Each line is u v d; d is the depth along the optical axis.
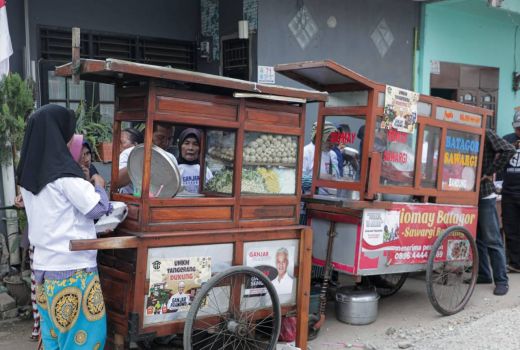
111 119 6.31
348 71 4.05
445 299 5.32
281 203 3.63
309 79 4.48
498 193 6.66
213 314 3.35
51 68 5.93
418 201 4.74
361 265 4.28
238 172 3.42
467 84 8.66
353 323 4.64
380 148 4.36
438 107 4.76
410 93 4.48
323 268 4.57
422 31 7.86
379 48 7.37
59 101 5.98
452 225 4.90
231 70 6.52
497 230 5.61
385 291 5.54
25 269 4.93
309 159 5.35
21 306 4.69
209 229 3.31
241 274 3.39
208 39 6.82
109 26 6.29
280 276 3.64
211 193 3.71
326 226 4.54
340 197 4.57
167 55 6.76
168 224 3.15
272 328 3.58
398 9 7.55
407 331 4.50
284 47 6.37
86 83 6.13
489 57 8.92
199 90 3.45
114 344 3.31
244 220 3.47
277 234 3.60
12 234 5.05
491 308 5.14
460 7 8.07
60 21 5.98
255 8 6.12
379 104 4.28
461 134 5.00
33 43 5.81
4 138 4.64
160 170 3.27
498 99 9.16
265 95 3.41
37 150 2.87
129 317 3.08
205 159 3.80
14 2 5.68
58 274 2.86
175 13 6.75
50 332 3.05
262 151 3.54
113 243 2.92
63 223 2.87
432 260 4.63
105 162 5.70
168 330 3.16
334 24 6.83
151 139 3.06
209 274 3.31
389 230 4.42
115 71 2.80
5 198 5.15
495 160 5.51
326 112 4.59
